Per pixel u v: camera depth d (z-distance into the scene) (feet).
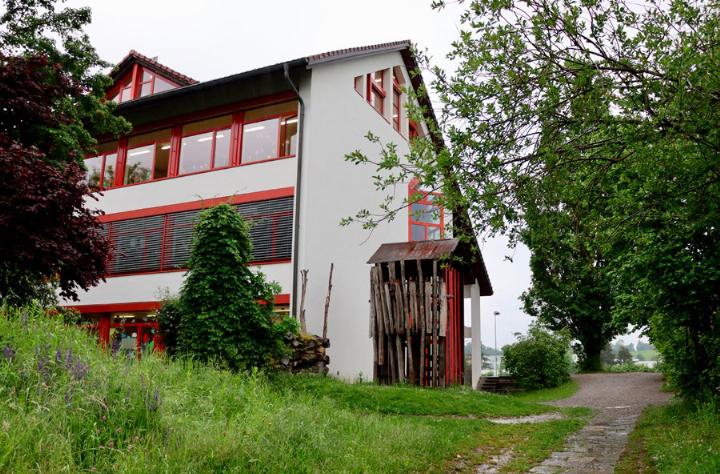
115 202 69.92
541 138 19.11
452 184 19.33
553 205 20.01
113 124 58.03
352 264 62.64
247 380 31.45
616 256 39.11
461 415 40.86
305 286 55.36
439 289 57.21
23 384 17.81
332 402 36.01
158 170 68.74
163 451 16.28
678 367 38.55
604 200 21.88
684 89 17.06
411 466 21.75
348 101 64.95
